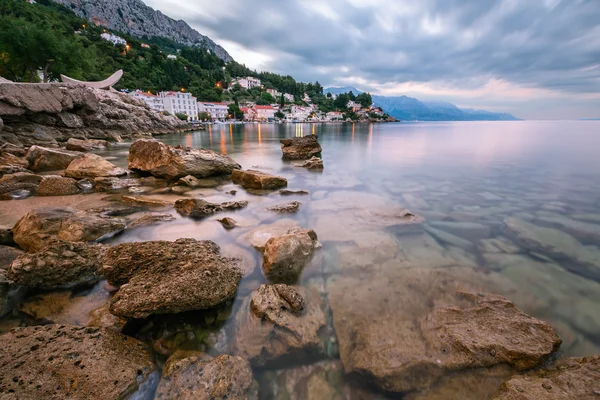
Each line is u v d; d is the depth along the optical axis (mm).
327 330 3525
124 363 2844
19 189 9031
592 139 30516
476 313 3678
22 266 3865
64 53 45656
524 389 2559
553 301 4188
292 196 9578
